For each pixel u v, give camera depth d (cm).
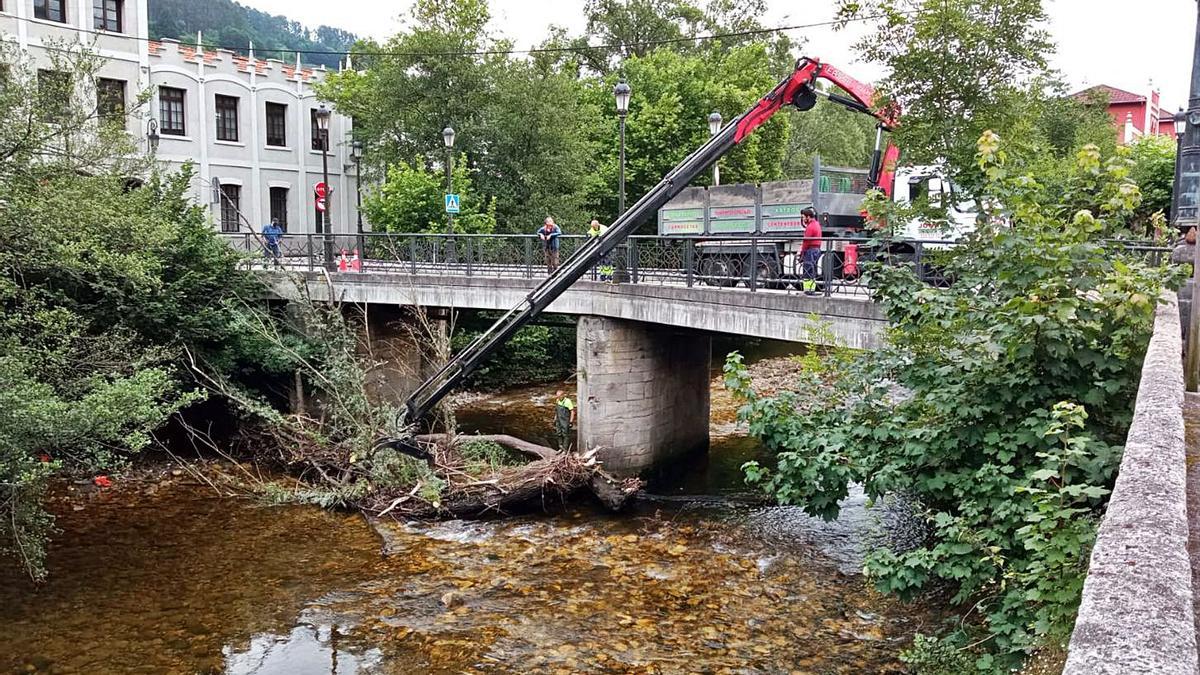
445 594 1090
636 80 4000
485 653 929
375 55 3369
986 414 709
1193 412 487
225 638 972
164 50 3291
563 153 3188
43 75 1399
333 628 996
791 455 811
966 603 903
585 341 1692
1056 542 475
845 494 811
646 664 897
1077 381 666
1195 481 370
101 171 1535
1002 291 700
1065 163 1423
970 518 693
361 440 1522
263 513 1438
